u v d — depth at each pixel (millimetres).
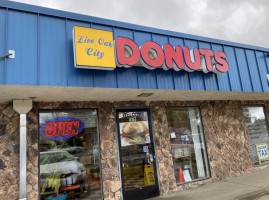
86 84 3895
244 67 6188
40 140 4664
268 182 6062
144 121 5867
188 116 6746
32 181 4371
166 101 6324
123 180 5219
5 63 3312
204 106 7000
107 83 4113
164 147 5957
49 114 4852
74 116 5102
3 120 4363
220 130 7082
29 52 3525
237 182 6270
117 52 4035
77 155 4969
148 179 5535
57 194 4613
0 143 4262
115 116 5492
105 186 4996
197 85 5234
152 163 5688
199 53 5094
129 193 5199
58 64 3719
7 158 4262
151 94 5234
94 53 3814
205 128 6824
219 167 6723
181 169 6203
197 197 5211
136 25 4750
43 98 4461
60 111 4973
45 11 3775
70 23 4012
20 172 4008
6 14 3469
